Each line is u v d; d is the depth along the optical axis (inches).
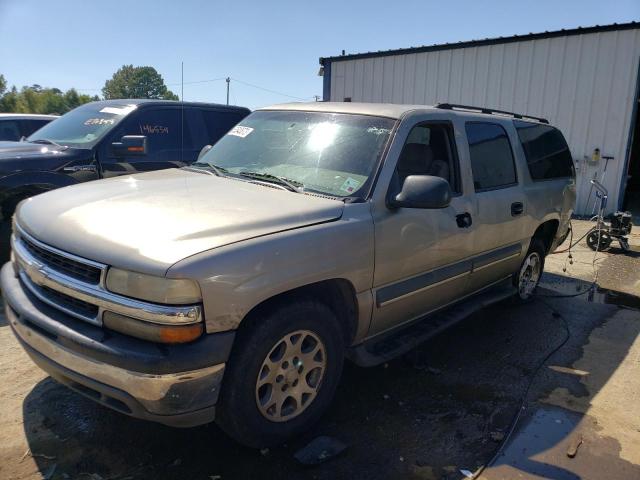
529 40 496.7
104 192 125.6
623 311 222.1
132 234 100.0
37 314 105.5
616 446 125.0
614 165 474.9
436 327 159.2
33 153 215.0
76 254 101.3
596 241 342.3
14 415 124.2
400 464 114.7
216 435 120.8
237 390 102.9
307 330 114.2
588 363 169.9
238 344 103.3
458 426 130.3
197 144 275.0
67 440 116.2
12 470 105.9
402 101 579.5
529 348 179.9
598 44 465.1
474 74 531.2
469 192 164.1
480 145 175.2
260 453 115.3
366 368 157.8
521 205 191.2
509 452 120.8
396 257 133.7
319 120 155.3
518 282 210.4
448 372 158.9
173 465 110.1
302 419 117.7
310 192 131.4
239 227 105.3
